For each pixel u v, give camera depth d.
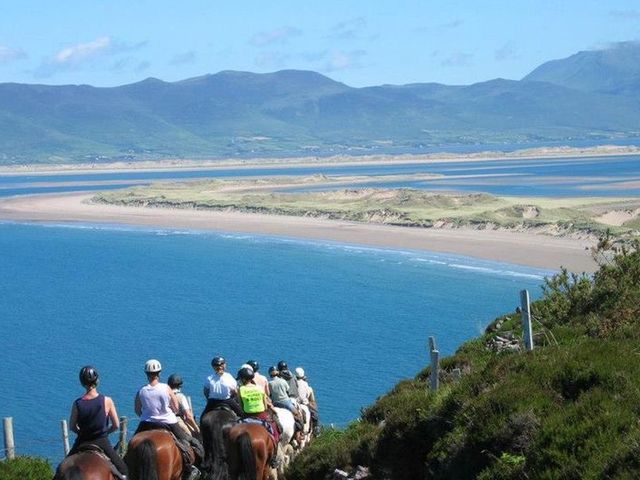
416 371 49.50
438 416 15.72
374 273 91.62
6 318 72.50
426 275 88.50
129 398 46.25
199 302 78.62
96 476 12.34
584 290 22.80
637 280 22.12
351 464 17.14
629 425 12.12
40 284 93.31
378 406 19.53
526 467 12.47
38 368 53.78
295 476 18.22
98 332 65.25
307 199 178.25
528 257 94.94
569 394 14.02
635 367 14.00
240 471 16.12
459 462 13.91
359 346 56.94
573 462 11.80
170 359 55.06
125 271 101.38
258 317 69.62
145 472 14.30
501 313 66.56
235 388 17.81
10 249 125.75
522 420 13.43
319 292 81.69
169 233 141.62
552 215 123.12
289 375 22.50
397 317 67.19
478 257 98.19
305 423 22.39
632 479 10.77
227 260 107.38
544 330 20.89
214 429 16.92
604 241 24.77
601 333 18.73
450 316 66.56
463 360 21.48
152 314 72.88
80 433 13.19
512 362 15.66
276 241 125.12
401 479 15.71
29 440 39.06
